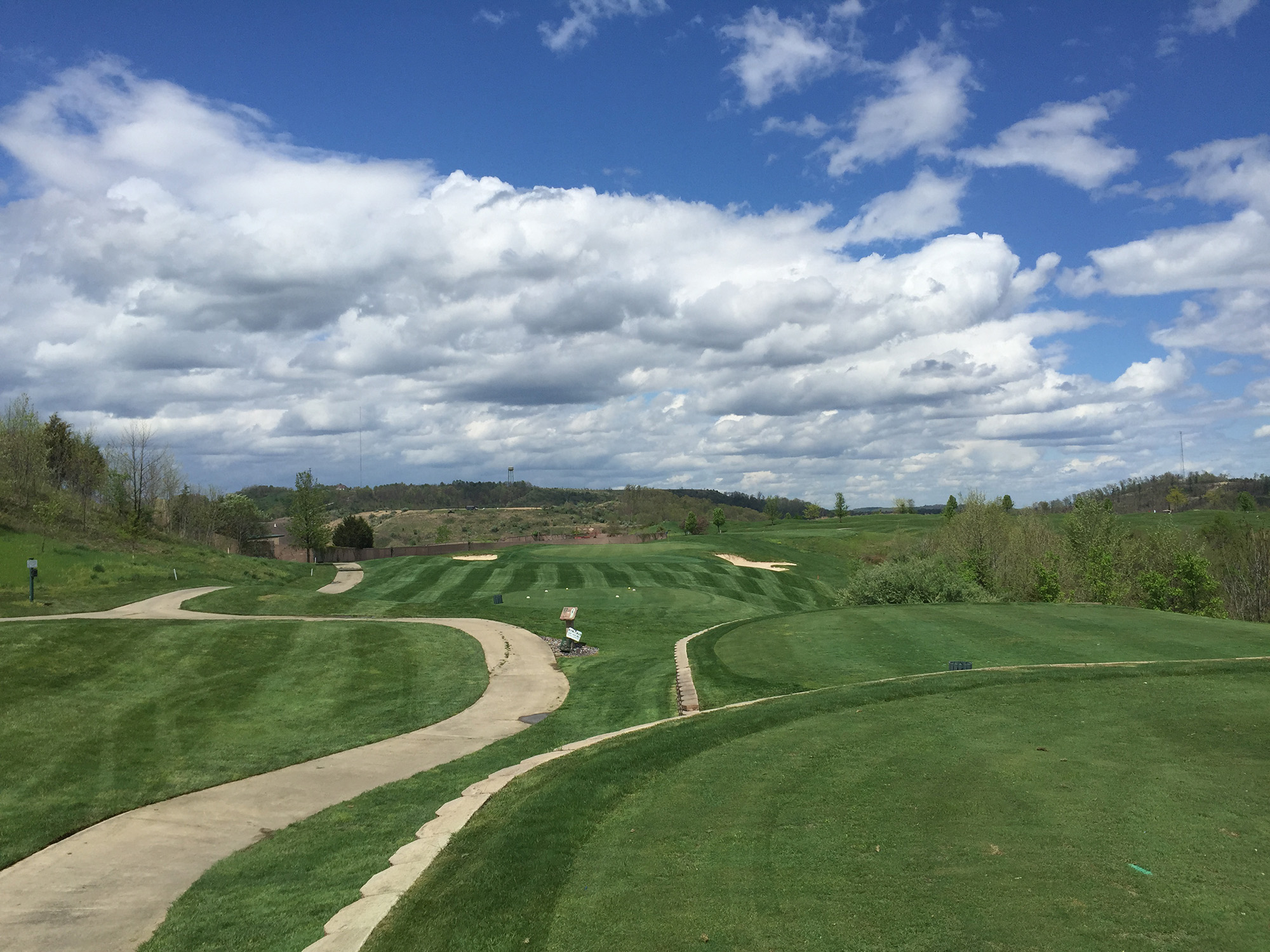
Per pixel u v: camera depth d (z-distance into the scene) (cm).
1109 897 728
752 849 882
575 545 7681
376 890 836
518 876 830
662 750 1280
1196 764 1120
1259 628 2461
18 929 934
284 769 1564
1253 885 742
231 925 887
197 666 2281
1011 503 8688
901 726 1390
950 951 647
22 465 6031
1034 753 1201
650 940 689
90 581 4294
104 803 1350
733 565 6266
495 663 2598
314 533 7162
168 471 7462
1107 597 4641
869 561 7400
